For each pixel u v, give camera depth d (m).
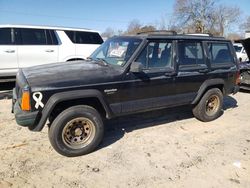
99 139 4.20
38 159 3.96
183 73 4.95
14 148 4.27
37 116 3.67
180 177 3.59
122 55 4.49
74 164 3.85
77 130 4.02
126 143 4.56
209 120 5.72
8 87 8.68
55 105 3.72
